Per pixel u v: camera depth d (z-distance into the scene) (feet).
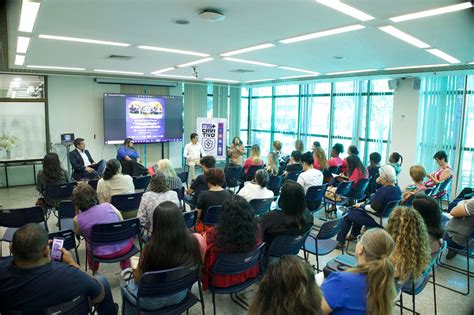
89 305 6.05
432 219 8.59
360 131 27.48
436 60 17.34
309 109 31.55
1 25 11.82
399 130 24.35
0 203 21.49
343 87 28.58
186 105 34.58
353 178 17.53
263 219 9.64
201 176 14.87
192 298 7.73
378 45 14.20
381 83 25.89
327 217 18.74
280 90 34.86
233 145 28.22
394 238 6.86
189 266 7.14
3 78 25.27
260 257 8.79
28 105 26.35
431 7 9.17
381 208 12.72
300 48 15.46
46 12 10.30
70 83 28.45
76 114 28.96
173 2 9.36
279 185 18.84
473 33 11.66
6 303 5.37
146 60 19.80
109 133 29.55
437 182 17.03
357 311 5.20
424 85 23.11
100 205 10.09
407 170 24.08
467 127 21.43
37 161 26.94
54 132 28.12
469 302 10.44
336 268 7.95
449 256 13.56
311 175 15.71
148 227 10.84
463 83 21.35
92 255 9.62
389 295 5.07
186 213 11.23
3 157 25.57
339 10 9.71
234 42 14.44
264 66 21.67
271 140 36.35
